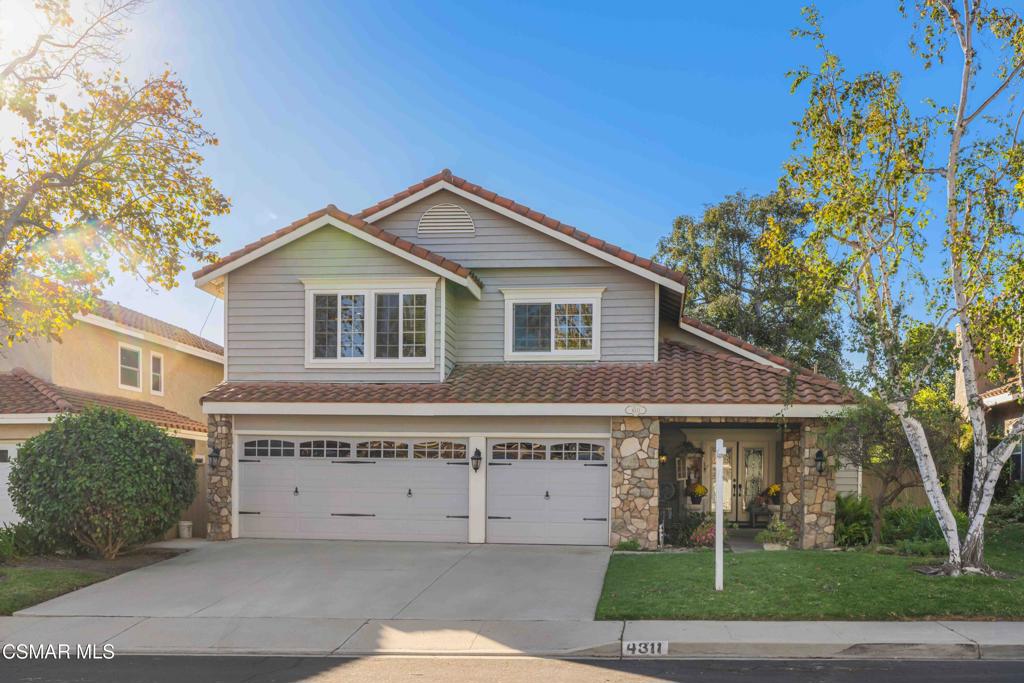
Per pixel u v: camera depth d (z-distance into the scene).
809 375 16.91
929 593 11.24
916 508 18.23
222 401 17.58
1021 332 12.32
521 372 18.42
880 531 15.95
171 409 26.20
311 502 17.89
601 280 18.83
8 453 18.89
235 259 18.52
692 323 19.55
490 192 19.06
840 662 9.12
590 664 9.15
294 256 18.62
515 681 8.42
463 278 17.77
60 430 15.21
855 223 12.83
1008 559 13.98
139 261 16.47
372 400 17.19
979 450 12.73
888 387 12.82
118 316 23.53
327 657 9.56
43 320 16.59
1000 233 12.56
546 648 9.70
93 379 22.39
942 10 12.77
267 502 17.98
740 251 30.38
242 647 9.97
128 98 15.30
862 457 15.25
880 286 13.52
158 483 15.26
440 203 19.39
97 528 14.91
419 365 18.08
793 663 9.09
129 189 16.25
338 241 18.50
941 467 15.11
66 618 11.37
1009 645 9.30
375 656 9.59
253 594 12.62
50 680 8.55
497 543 17.30
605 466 17.16
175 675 8.76
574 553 15.93
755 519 20.81
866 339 13.09
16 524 16.45
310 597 12.39
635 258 18.22
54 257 16.06
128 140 15.64
